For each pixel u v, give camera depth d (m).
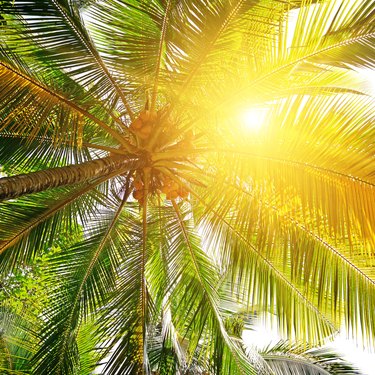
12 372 5.52
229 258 5.57
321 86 4.66
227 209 4.46
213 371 5.66
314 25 4.17
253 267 5.48
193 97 4.84
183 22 4.40
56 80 4.96
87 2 4.57
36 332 5.91
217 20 4.30
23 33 4.27
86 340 6.46
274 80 4.52
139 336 5.85
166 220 6.42
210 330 5.91
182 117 5.11
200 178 5.18
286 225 4.29
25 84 4.28
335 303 4.18
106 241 6.32
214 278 6.23
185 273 6.27
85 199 6.05
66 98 4.57
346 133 3.81
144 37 4.61
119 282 6.17
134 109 5.62
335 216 3.74
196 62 4.62
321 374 7.73
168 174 5.20
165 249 6.43
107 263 6.30
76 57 4.57
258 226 4.39
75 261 6.08
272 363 8.00
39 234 5.57
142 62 4.75
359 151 3.73
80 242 6.13
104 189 6.26
